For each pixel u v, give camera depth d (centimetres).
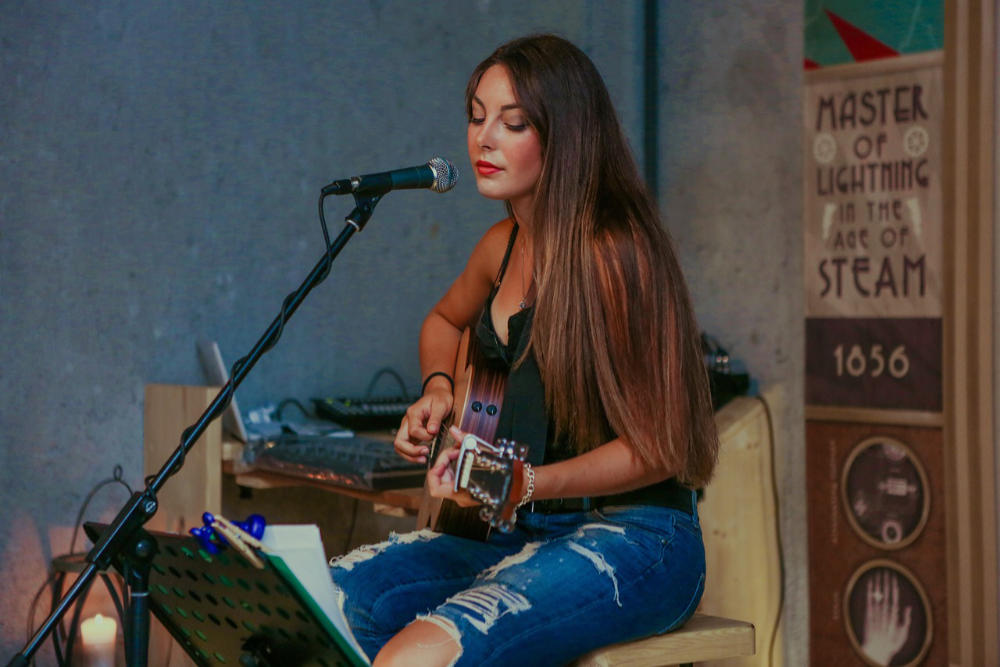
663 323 206
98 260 401
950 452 353
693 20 455
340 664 182
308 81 445
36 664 385
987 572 343
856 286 380
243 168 431
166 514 380
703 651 220
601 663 205
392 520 472
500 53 222
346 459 334
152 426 396
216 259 426
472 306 266
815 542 390
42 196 390
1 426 384
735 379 411
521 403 223
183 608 204
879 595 371
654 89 471
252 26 431
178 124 416
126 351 406
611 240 208
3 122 383
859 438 378
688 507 224
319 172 449
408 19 469
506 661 192
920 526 360
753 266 426
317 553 173
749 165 429
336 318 453
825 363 389
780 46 418
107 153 402
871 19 377
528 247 235
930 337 359
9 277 384
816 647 388
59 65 392
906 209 367
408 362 473
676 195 458
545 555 207
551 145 215
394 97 467
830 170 390
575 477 198
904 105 368
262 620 187
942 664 353
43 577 391
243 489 426
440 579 222
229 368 429
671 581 211
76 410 397
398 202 468
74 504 397
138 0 407
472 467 189
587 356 208
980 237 347
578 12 488
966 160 351
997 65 345
